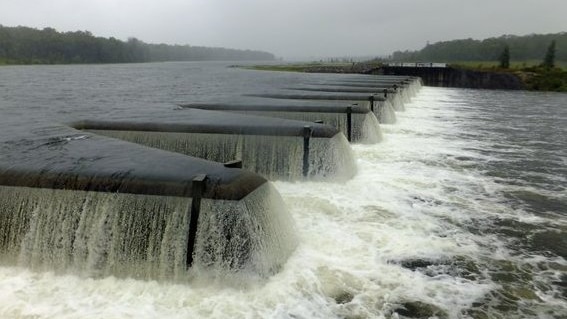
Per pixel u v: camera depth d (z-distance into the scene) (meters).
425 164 22.38
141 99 41.41
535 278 11.23
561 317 9.62
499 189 18.56
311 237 13.02
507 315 9.63
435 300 10.09
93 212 11.23
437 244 12.91
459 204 16.47
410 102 57.53
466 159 23.94
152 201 10.95
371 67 120.50
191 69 149.62
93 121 21.88
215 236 10.58
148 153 14.88
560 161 24.11
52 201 11.46
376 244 12.70
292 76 95.00
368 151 24.55
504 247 12.95
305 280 10.65
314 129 19.28
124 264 11.07
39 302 9.72
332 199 16.45
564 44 185.62
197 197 10.70
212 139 19.72
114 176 11.64
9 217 11.66
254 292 10.10
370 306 9.76
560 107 56.19
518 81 95.56
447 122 38.59
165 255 10.84
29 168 12.48
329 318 9.30
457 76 101.06
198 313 9.35
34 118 25.73
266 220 11.42
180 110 27.50
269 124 20.58
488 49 199.00
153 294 10.08
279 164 19.23
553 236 13.82
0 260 11.64
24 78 80.69
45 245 11.46
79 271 11.20
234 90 52.44
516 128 36.56
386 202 16.31
